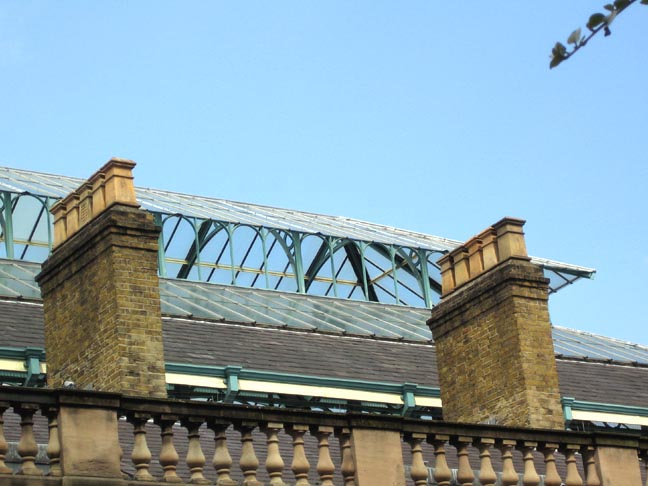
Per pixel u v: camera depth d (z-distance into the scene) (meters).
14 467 35.22
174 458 33.41
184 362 50.78
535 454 50.06
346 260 71.12
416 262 71.69
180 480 33.31
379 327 63.56
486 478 38.06
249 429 34.44
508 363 49.50
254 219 70.19
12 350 46.53
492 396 49.94
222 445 34.00
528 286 50.19
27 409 32.12
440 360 52.34
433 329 52.78
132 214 43.84
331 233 70.56
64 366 44.59
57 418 32.53
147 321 42.97
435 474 37.16
